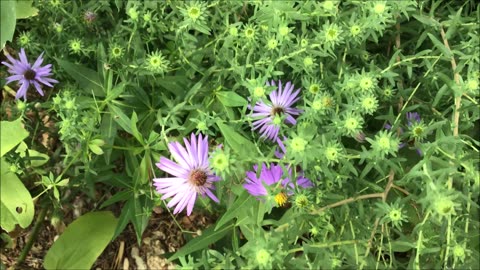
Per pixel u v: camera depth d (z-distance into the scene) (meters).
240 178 0.27
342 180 0.26
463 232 0.23
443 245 0.23
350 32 0.27
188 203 0.28
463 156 0.24
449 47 0.28
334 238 0.26
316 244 0.25
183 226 0.37
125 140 0.33
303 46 0.27
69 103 0.28
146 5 0.29
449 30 0.27
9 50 0.38
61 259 0.34
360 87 0.26
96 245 0.34
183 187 0.28
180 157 0.27
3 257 0.37
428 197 0.22
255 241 0.24
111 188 0.37
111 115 0.30
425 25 0.29
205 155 0.27
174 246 0.37
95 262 0.37
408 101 0.28
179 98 0.31
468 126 0.26
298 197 0.25
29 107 0.31
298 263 0.24
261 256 0.23
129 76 0.31
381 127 0.31
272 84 0.29
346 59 0.31
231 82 0.32
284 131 0.29
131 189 0.31
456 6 0.31
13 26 0.30
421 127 0.26
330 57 0.29
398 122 0.26
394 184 0.26
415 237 0.26
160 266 0.37
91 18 0.31
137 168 0.30
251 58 0.29
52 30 0.32
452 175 0.23
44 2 0.31
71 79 0.33
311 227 0.26
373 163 0.25
